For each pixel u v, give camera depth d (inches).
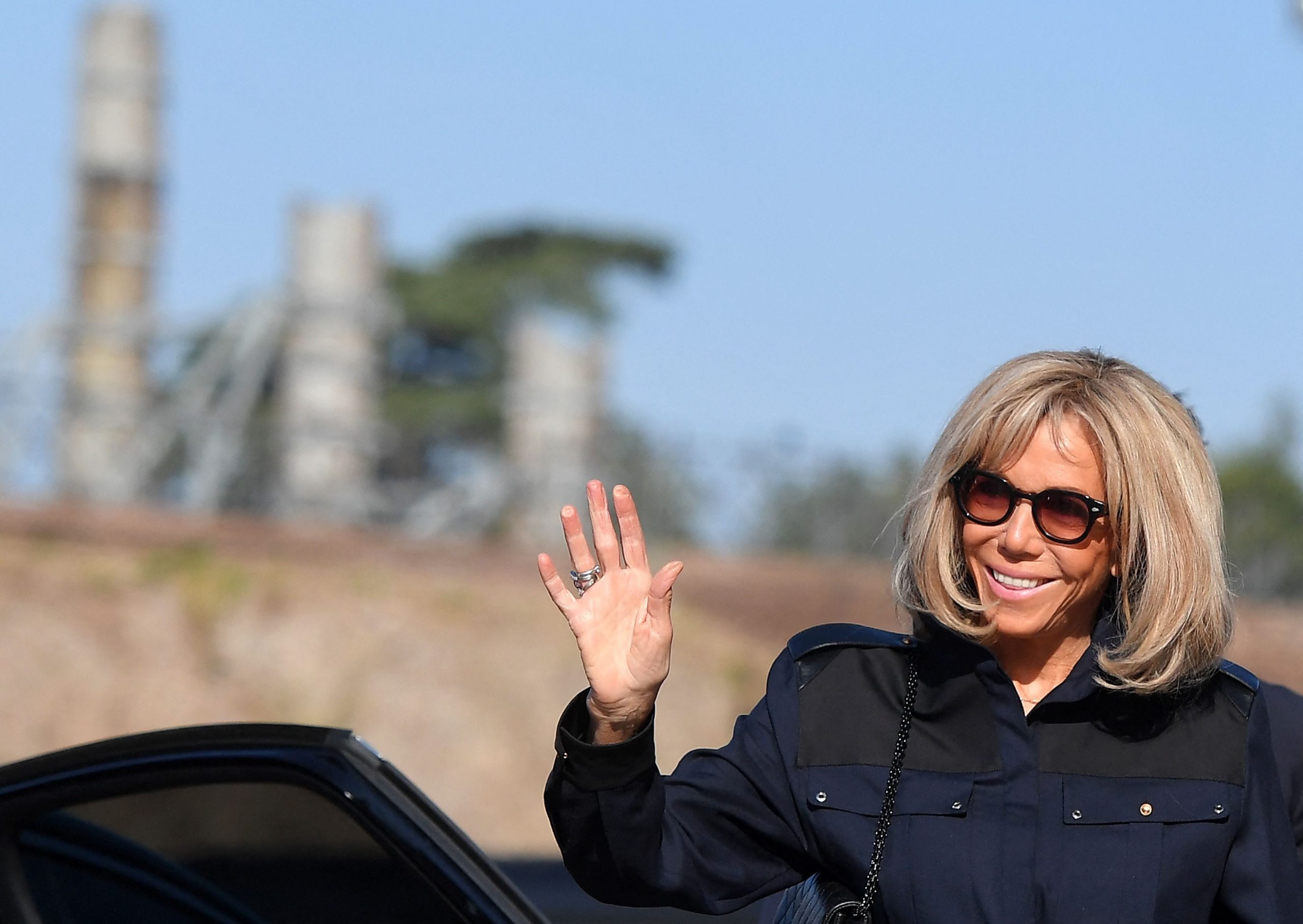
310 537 1672.0
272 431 2010.3
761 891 245.6
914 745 235.3
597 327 3666.3
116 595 1515.7
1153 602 229.0
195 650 1504.7
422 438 2236.7
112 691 1450.5
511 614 1637.6
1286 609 1815.9
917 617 240.8
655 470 2010.3
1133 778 231.5
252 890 263.3
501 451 3009.4
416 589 1626.5
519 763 1536.7
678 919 417.4
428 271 3636.8
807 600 1727.4
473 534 2161.7
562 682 1594.5
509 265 3663.9
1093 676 232.5
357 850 262.7
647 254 3772.1
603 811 231.0
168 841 264.8
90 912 263.6
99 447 1831.9
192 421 1921.8
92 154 2395.4
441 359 3570.4
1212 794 230.2
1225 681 238.5
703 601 1720.0
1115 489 231.8
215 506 1947.6
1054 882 227.3
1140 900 226.4
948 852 229.6
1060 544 231.6
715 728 1572.3
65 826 264.1
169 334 2394.2
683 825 240.2
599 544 241.0
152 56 2443.4
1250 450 2635.3
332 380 2464.3
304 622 1549.0
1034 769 231.5
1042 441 234.8
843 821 234.1
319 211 2500.0
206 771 263.9
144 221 2415.1
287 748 265.1
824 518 1982.0
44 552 1537.9
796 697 242.8
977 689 233.5
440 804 1494.8
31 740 1405.0
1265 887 229.8
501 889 259.3
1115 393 234.5
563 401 2429.9
